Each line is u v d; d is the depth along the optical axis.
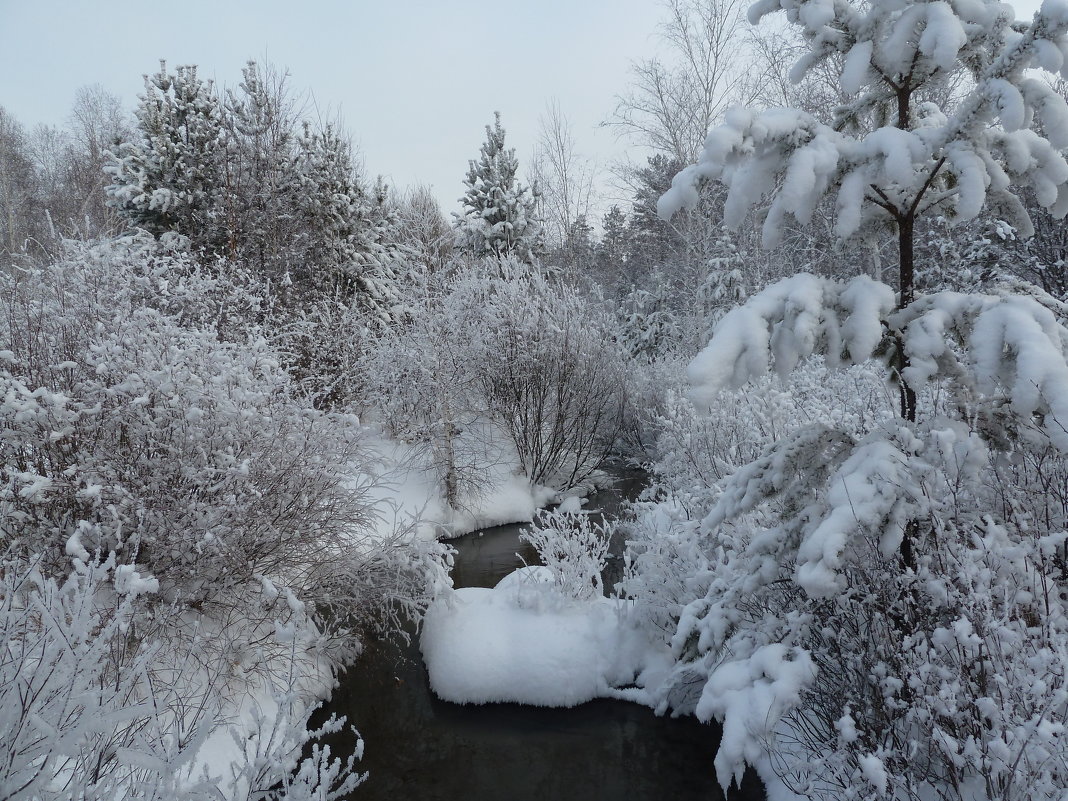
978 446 2.44
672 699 4.86
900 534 2.40
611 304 16.69
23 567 4.19
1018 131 2.33
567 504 10.99
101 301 5.72
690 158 16.19
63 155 32.78
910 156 2.23
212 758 3.84
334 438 5.83
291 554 5.45
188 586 4.82
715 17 15.50
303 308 11.56
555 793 4.19
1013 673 2.33
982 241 11.02
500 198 18.22
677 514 5.55
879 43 2.50
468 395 11.39
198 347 5.58
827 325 2.42
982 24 2.32
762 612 3.79
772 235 2.42
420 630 6.31
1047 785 2.12
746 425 6.11
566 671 5.08
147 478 4.73
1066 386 1.89
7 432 4.39
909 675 2.64
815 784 3.12
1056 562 2.75
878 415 4.71
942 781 2.65
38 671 2.24
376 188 15.68
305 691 5.07
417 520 6.11
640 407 13.31
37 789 1.93
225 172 12.09
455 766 4.48
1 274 5.73
